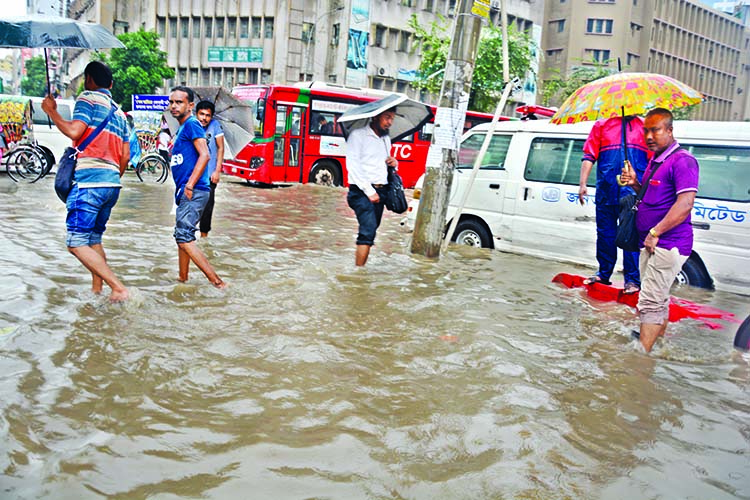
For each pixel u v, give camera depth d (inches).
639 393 143.3
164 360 142.9
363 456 106.6
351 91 709.9
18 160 557.6
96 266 183.0
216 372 138.4
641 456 112.7
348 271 251.1
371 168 253.9
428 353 159.9
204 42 1774.1
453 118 298.8
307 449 107.5
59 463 98.2
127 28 1984.5
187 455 103.5
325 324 178.1
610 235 243.9
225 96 313.6
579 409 131.8
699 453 115.5
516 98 1820.9
